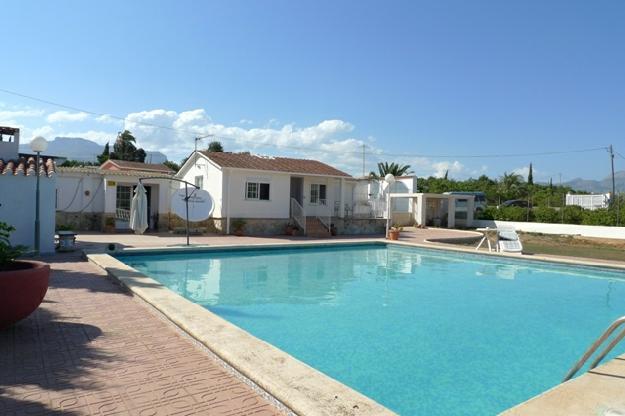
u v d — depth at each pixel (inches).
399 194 1279.5
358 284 460.1
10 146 574.2
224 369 171.9
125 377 162.1
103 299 286.0
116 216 872.9
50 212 514.6
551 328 312.2
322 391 141.3
